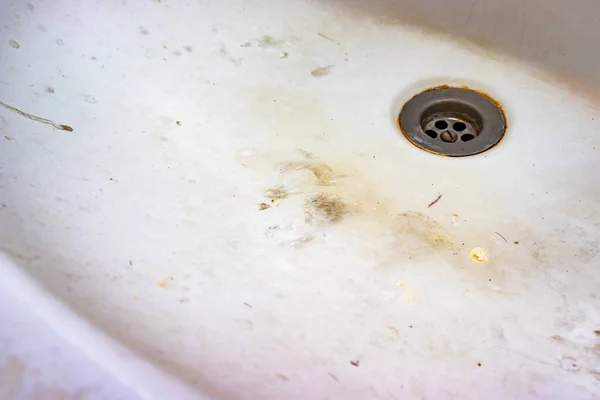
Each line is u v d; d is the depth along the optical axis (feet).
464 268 1.35
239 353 1.16
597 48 1.50
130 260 1.25
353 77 1.64
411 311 1.28
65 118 1.43
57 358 0.94
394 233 1.40
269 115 1.58
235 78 1.62
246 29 1.67
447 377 1.19
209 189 1.44
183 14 1.64
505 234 1.41
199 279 1.27
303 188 1.46
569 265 1.36
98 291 1.15
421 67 1.64
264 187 1.46
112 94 1.52
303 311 1.26
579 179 1.47
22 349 0.94
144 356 1.00
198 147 1.50
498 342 1.25
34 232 1.19
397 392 1.15
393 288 1.32
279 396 1.09
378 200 1.46
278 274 1.32
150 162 1.44
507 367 1.21
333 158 1.52
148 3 1.62
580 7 1.47
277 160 1.51
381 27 1.67
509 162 1.51
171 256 1.30
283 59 1.65
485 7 1.57
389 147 1.55
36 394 0.90
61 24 1.51
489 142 1.55
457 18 1.61
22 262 1.08
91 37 1.55
